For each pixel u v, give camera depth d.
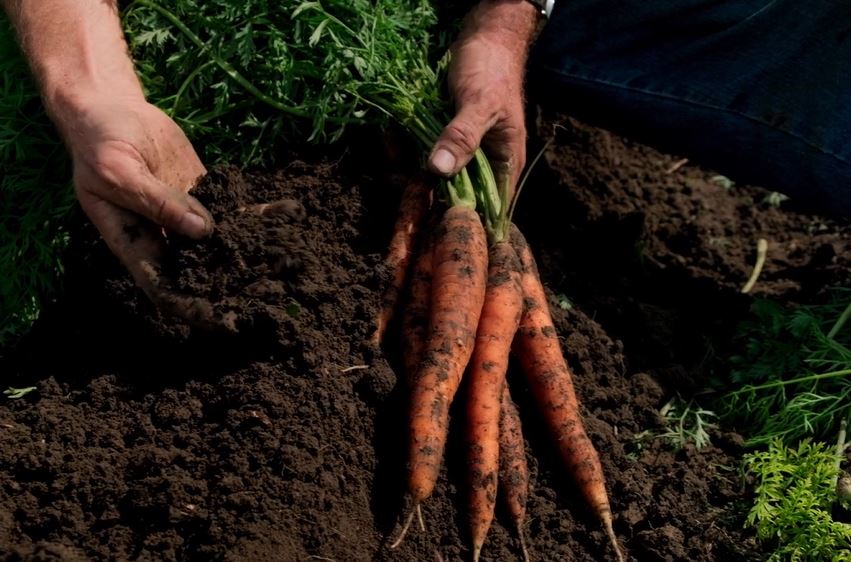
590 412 1.25
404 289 1.23
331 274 1.21
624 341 1.33
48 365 1.23
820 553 1.17
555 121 1.53
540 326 1.23
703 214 1.51
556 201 1.46
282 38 1.29
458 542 1.14
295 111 1.28
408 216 1.24
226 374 1.17
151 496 1.11
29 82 1.28
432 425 1.14
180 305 1.16
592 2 1.36
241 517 1.10
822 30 1.30
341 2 1.29
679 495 1.21
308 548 1.10
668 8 1.34
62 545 1.10
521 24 1.30
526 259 1.26
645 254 1.43
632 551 1.18
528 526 1.17
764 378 1.31
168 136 1.22
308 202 1.26
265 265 1.19
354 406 1.16
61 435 1.16
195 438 1.14
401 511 1.13
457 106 1.27
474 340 1.19
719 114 1.35
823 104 1.31
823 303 1.40
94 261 1.25
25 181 1.28
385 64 1.29
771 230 1.51
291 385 1.16
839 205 1.35
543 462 1.21
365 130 1.31
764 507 1.18
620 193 1.50
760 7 1.32
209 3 1.29
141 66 1.29
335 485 1.13
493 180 1.26
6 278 1.28
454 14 1.39
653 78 1.37
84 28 1.24
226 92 1.28
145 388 1.18
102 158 1.16
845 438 1.26
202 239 1.18
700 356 1.34
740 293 1.40
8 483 1.13
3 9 1.28
